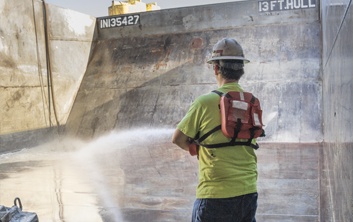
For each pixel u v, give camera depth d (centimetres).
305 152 880
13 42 1108
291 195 584
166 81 1281
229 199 238
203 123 243
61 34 1305
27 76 1153
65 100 1298
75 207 561
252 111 242
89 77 1389
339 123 365
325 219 478
